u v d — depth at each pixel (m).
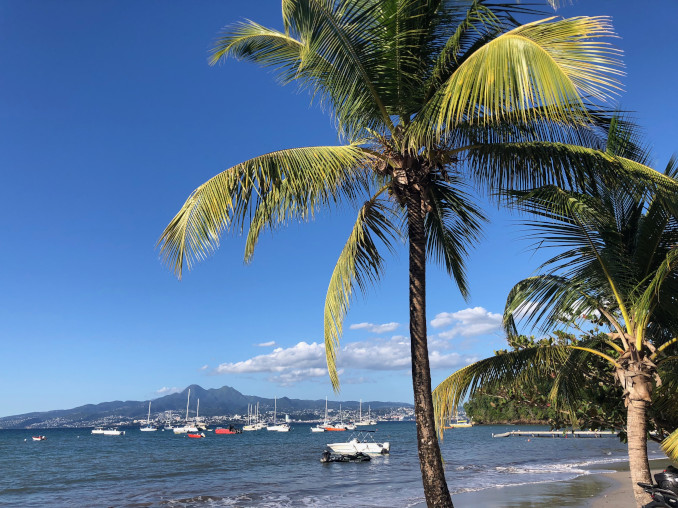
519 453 52.09
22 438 130.12
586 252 7.18
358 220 6.73
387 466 41.06
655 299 6.87
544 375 8.02
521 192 7.01
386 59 6.35
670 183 5.31
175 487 30.48
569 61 4.43
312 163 5.99
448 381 7.71
